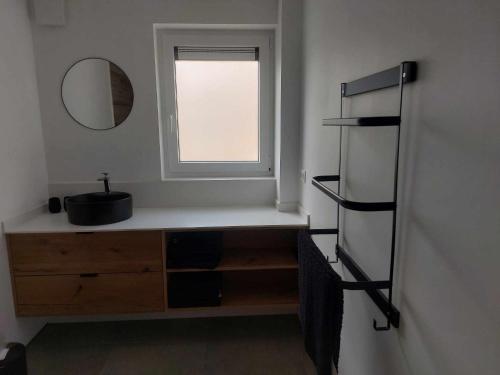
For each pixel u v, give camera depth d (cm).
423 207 86
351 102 136
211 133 266
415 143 89
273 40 255
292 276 259
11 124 213
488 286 64
